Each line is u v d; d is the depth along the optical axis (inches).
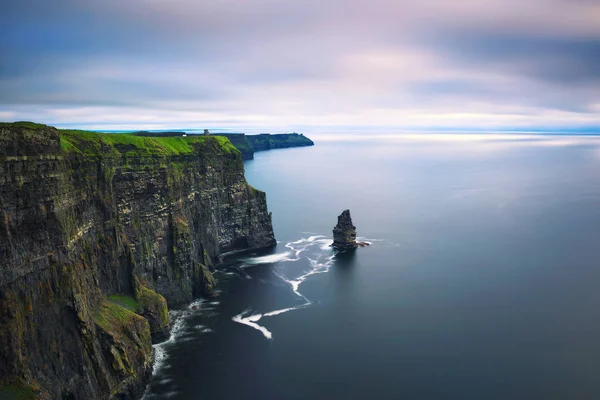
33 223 2861.7
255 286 5738.2
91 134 4325.8
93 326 3329.2
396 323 4702.3
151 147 5191.9
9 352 2586.1
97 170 3973.9
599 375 3782.0
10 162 2672.2
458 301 5231.3
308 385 3681.1
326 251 7239.2
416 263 6599.4
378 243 7711.6
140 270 4704.7
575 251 7116.1
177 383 3705.7
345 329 4589.1
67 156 3457.2
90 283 3612.2
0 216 2605.8
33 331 2807.6
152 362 3892.7
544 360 4005.9
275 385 3683.6
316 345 4286.4
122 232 4448.8
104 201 4010.8
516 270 6254.9
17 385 2583.7
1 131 2645.2
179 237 5246.1
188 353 4151.1
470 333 4483.3
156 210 5044.3
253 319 4827.8
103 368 3240.7
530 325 4635.8
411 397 3531.0
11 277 2662.4
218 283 5836.6
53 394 2800.2
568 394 3553.2
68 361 3002.0
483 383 3688.5
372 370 3870.6
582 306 5068.9
